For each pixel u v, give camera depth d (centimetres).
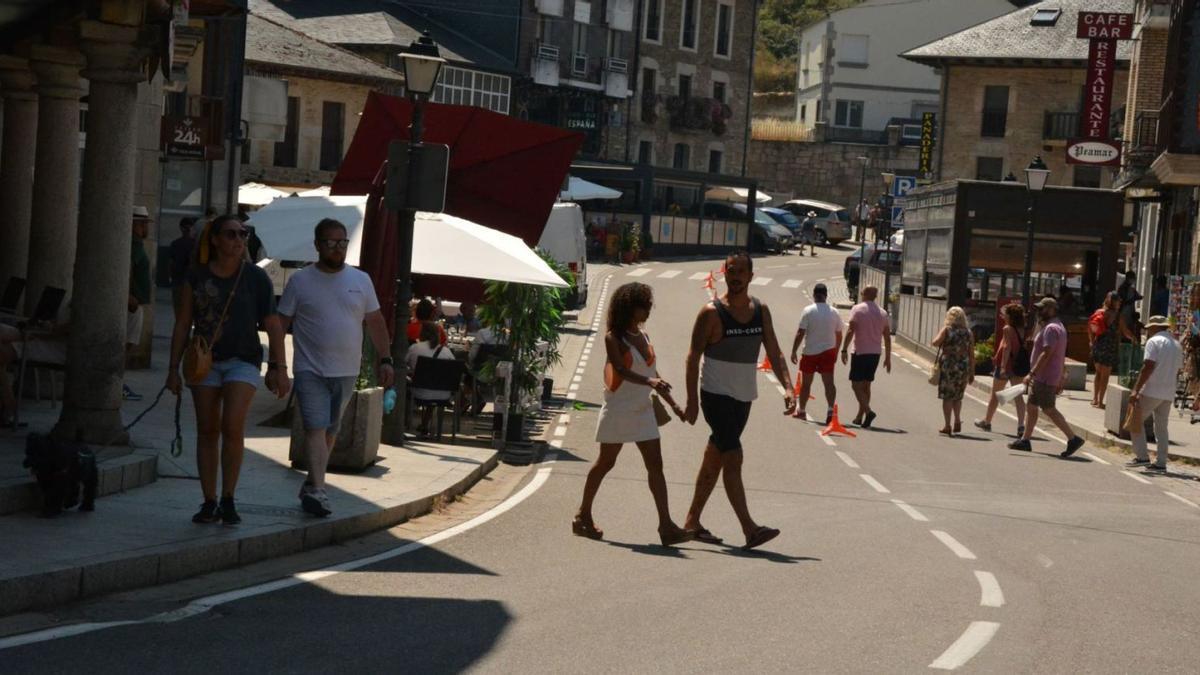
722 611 1033
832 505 1711
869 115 11019
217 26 4478
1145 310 5056
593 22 8181
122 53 1319
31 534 1058
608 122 8469
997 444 2516
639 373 1342
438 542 1291
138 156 2336
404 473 1608
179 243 2650
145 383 2158
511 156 2367
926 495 1850
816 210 9756
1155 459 2331
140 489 1299
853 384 2670
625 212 8044
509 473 1848
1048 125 7431
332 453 1568
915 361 4266
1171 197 4597
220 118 4106
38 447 1132
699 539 1376
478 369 2156
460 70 7200
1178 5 3541
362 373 1662
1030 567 1325
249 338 1163
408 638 898
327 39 6750
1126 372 2717
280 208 2083
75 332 1337
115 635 858
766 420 2667
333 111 5984
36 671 764
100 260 1334
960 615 1067
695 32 9006
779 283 6938
